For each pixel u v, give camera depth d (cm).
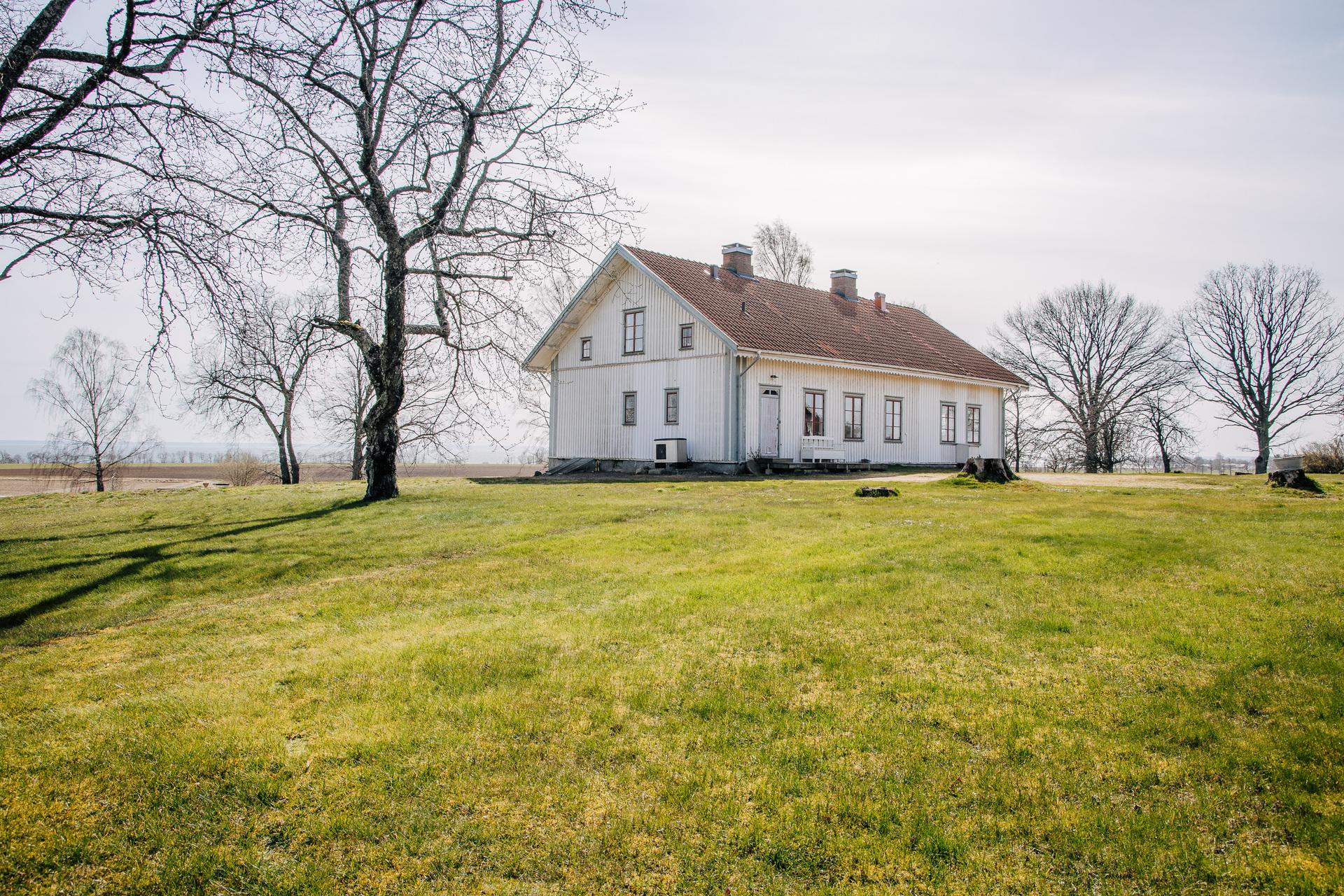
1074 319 4778
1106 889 341
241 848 381
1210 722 473
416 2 1462
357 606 797
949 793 410
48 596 895
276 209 1362
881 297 3525
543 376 3111
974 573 809
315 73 1369
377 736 479
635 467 2703
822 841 374
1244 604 680
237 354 1255
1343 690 505
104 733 496
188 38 1070
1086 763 433
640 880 353
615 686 545
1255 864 351
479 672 578
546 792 418
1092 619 656
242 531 1291
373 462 1667
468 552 1044
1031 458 5034
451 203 1580
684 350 2545
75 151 1054
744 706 509
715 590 780
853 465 2717
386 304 1595
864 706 507
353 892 352
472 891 349
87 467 4034
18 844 384
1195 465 4788
